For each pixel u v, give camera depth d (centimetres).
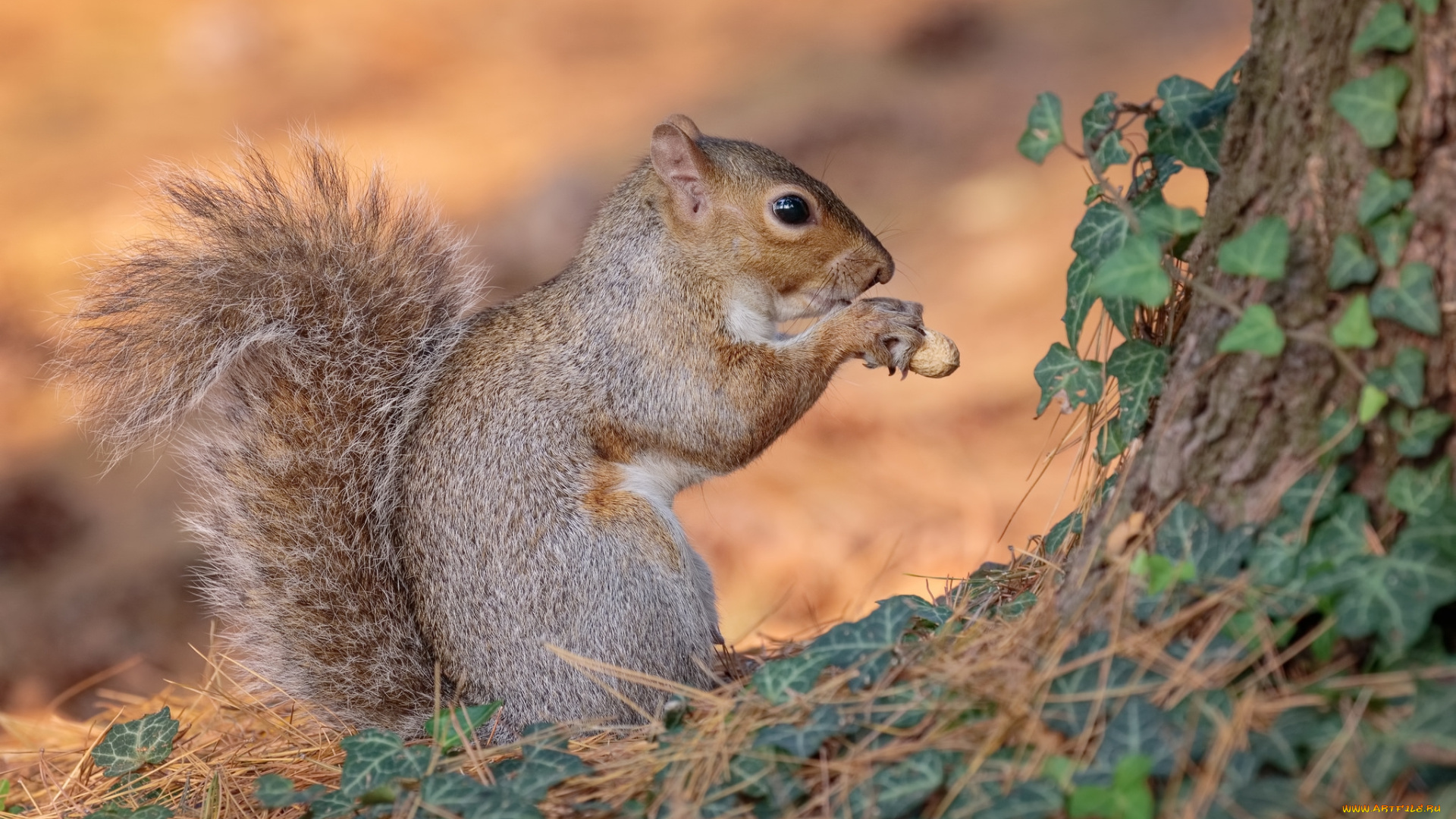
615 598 721
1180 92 606
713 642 764
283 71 2930
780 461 1437
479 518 736
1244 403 515
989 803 469
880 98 2394
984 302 1728
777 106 2464
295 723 761
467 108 2748
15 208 2372
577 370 780
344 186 805
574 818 552
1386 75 479
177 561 1440
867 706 538
